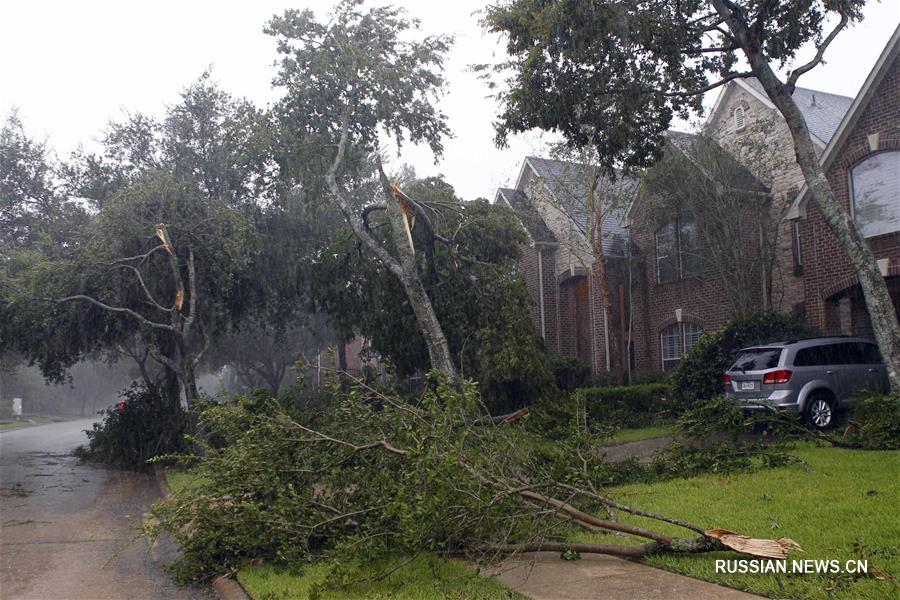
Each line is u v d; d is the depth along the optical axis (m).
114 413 20.17
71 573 8.06
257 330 32.44
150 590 7.38
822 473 9.41
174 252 18.98
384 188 15.98
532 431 11.51
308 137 17.89
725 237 18.94
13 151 24.50
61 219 22.70
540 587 6.07
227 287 19.88
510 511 6.98
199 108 23.05
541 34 13.81
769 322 16.25
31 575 7.97
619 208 21.91
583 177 20.97
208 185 23.14
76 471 18.73
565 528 7.59
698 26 14.62
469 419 7.88
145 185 18.94
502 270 17.78
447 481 6.59
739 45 14.26
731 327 16.39
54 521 11.26
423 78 18.34
